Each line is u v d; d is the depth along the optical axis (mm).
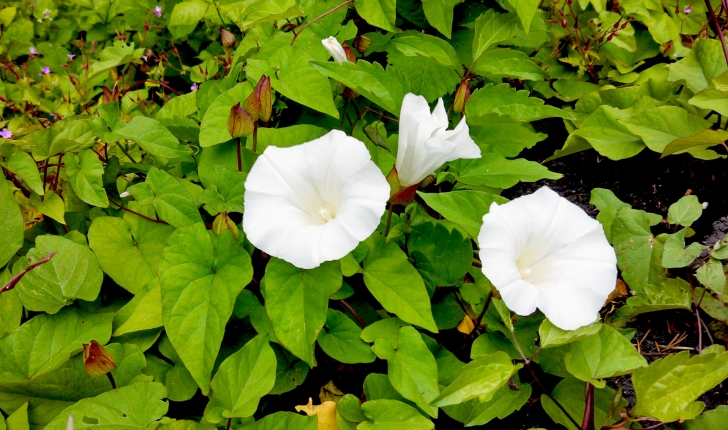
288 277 308
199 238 319
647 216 371
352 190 296
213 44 620
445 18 431
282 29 460
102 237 359
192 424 287
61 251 339
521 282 279
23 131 445
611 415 284
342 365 351
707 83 413
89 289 335
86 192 360
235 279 311
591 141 409
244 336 343
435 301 353
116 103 379
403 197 323
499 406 298
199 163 376
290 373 330
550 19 495
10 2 729
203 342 299
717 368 272
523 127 414
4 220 350
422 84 452
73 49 708
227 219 339
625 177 428
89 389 316
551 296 285
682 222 366
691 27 486
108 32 669
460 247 348
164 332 336
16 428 294
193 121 406
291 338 298
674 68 422
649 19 469
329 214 311
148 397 293
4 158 367
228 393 292
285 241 291
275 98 426
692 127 387
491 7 484
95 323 328
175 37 613
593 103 441
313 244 288
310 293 305
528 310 277
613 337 293
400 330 312
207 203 338
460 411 304
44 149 373
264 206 298
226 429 293
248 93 386
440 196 328
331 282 307
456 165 382
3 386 302
